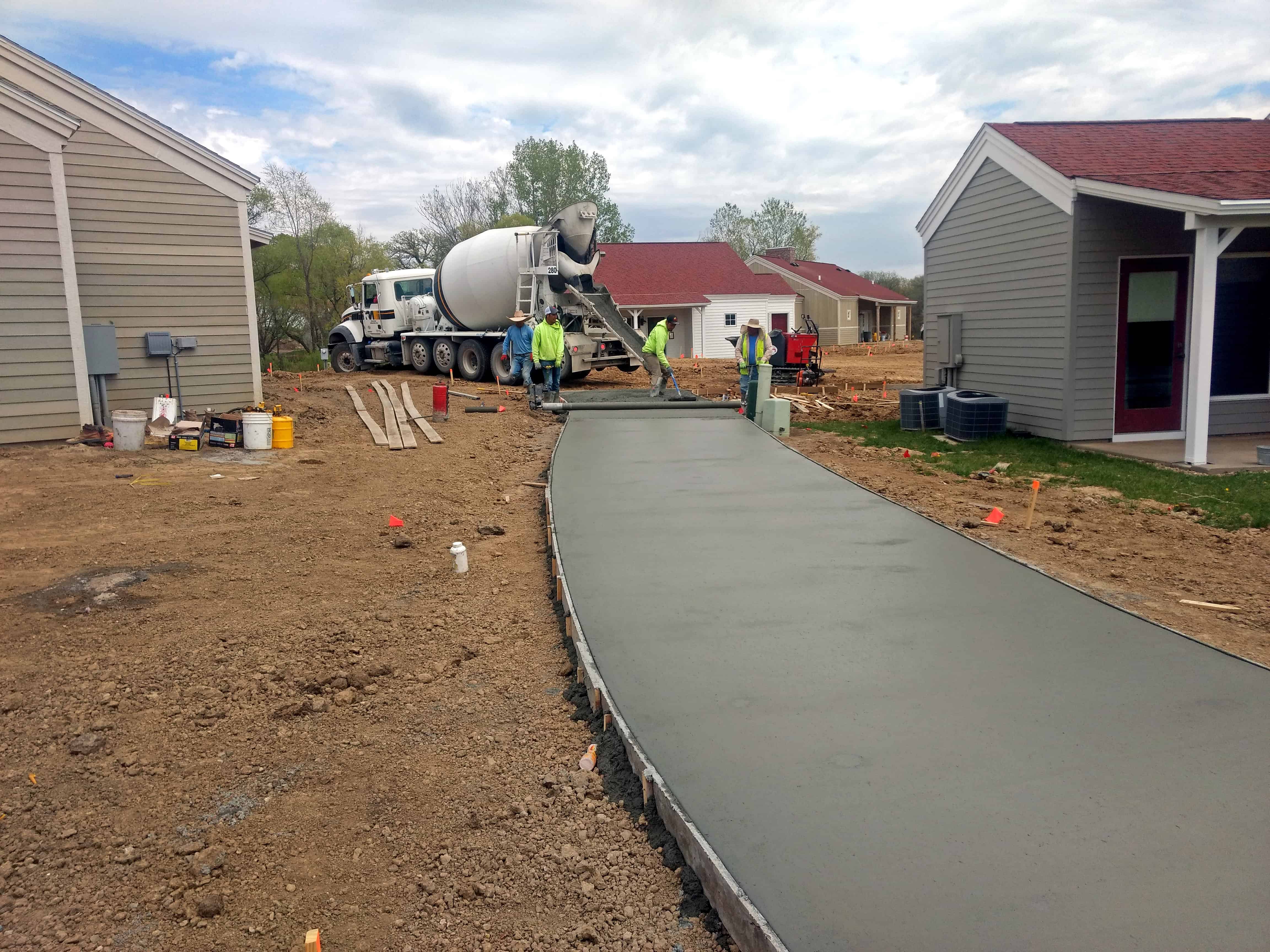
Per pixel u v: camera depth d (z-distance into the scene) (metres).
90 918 2.99
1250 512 8.19
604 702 4.14
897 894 2.73
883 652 4.66
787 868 2.87
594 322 19.50
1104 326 11.97
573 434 12.85
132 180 12.48
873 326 52.91
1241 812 3.14
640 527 7.40
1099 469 10.39
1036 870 2.83
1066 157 12.28
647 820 3.41
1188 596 5.96
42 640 5.11
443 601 6.00
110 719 4.27
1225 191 9.82
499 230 19.95
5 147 10.26
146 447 11.12
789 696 4.14
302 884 3.16
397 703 4.54
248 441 11.28
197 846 3.36
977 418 12.82
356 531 7.71
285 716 4.38
